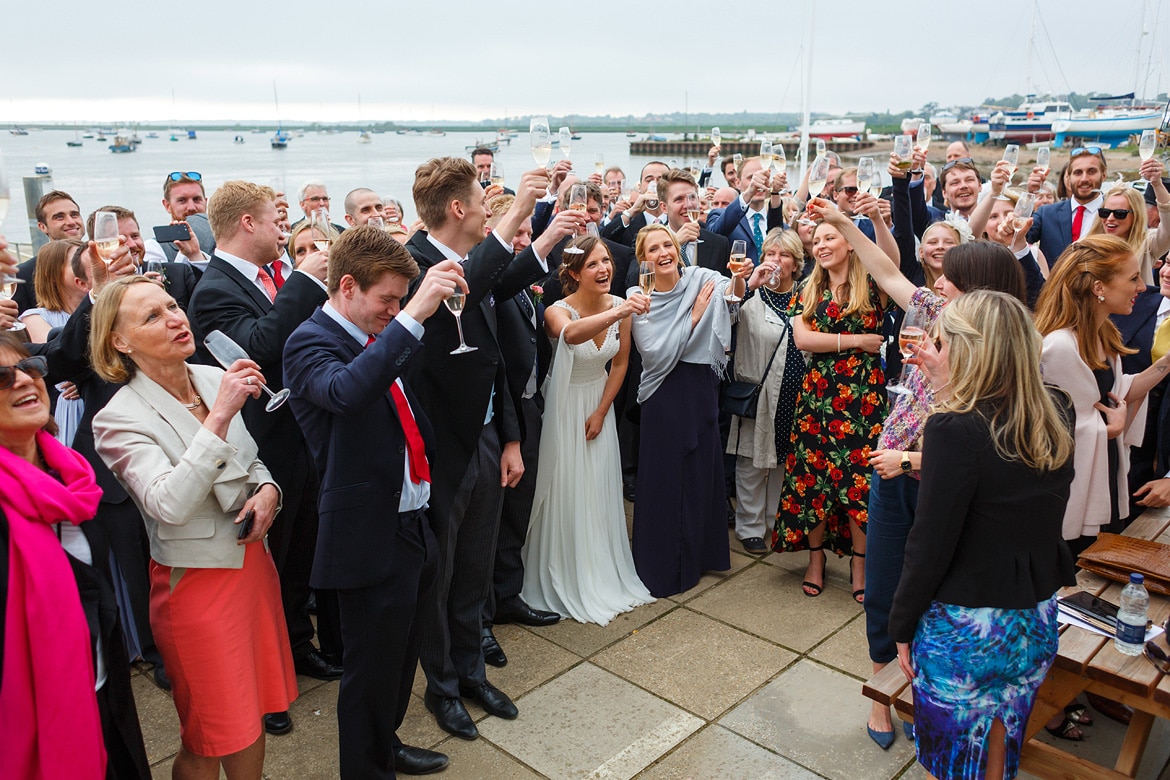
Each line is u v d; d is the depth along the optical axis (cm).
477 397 289
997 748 221
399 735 301
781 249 439
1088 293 279
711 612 391
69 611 186
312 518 335
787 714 311
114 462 225
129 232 403
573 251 368
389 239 238
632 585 409
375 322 242
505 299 304
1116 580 281
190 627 224
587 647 361
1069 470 210
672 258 400
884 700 243
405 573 249
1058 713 303
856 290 362
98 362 227
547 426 372
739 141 3869
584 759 287
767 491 468
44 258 371
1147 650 237
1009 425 201
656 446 402
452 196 288
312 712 317
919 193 452
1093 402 287
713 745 293
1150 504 340
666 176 549
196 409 243
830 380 377
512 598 381
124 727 212
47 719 183
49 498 185
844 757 286
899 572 284
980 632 209
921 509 210
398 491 243
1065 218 552
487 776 278
